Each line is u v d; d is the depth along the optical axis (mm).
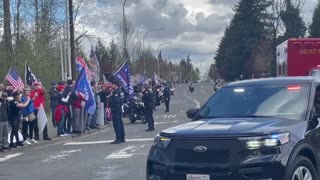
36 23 37594
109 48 62844
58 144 18125
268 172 6488
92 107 21516
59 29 38781
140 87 35875
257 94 8141
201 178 6645
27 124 17578
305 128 7184
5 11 31984
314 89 7957
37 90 18391
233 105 8094
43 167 12703
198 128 7027
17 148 16672
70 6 27672
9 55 32469
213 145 6645
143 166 11945
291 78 8414
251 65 80312
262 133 6605
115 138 18734
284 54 20797
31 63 34312
